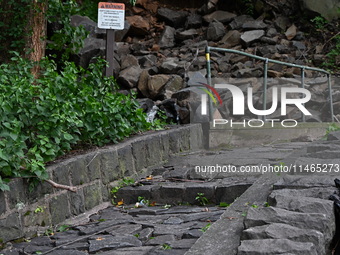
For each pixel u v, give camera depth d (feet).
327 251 12.68
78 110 21.33
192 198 20.66
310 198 14.03
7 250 15.58
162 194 21.06
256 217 13.04
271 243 11.56
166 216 18.74
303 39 51.13
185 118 34.14
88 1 54.70
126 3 57.72
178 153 27.32
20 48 29.04
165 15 56.03
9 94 18.47
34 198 17.29
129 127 25.21
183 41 52.60
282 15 53.98
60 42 32.01
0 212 15.88
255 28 52.08
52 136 19.42
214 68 45.85
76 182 19.34
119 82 42.75
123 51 49.62
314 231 12.00
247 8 55.62
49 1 30.32
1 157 16.26
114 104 23.94
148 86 41.11
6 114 17.93
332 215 13.28
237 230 13.66
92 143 22.53
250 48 49.60
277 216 12.84
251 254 11.25
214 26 52.54
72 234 17.22
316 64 47.62
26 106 19.07
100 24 31.24
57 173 18.31
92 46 41.70
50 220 17.80
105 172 21.22
